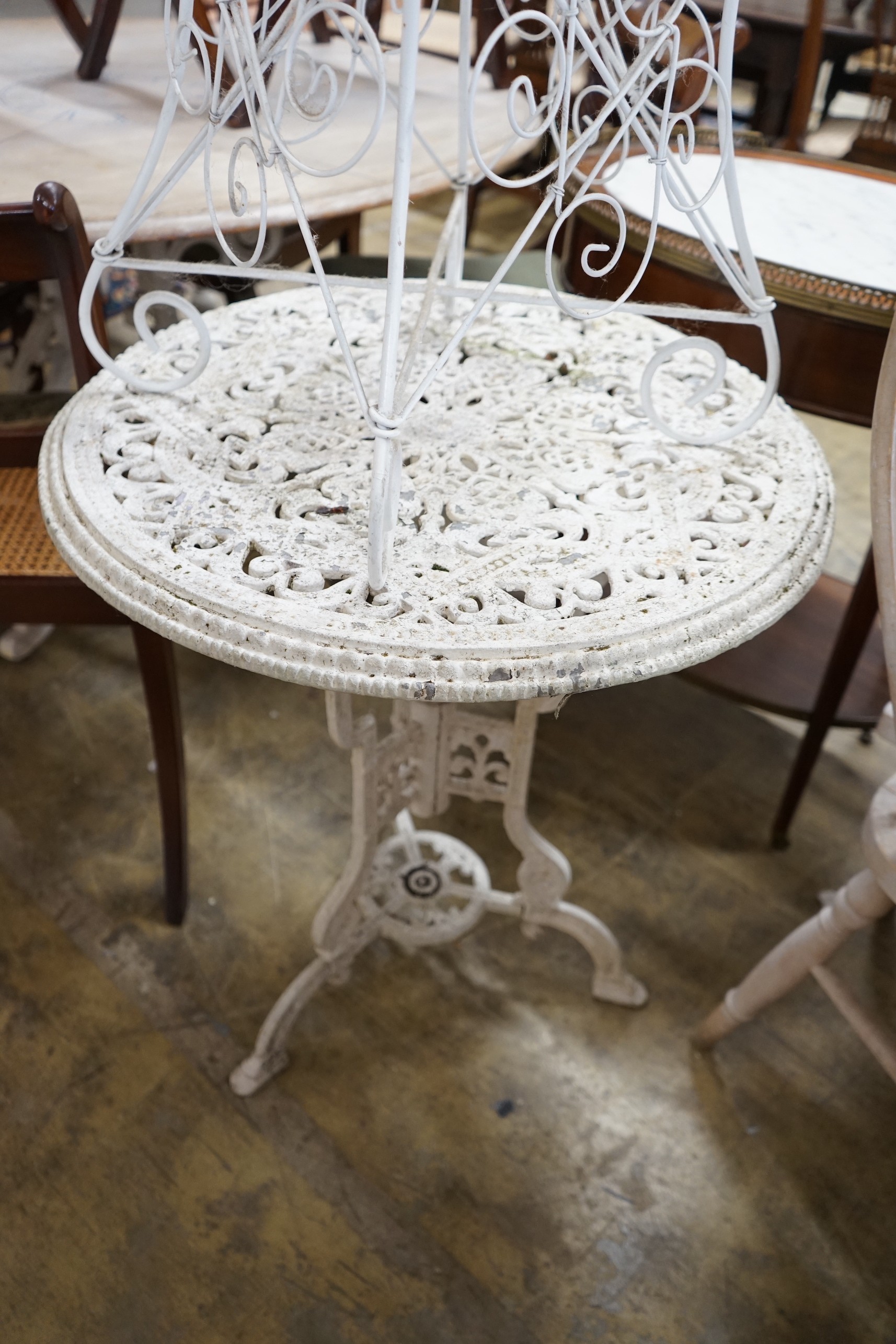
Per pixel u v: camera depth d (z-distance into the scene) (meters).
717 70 0.82
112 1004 1.31
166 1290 1.05
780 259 1.27
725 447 0.98
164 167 1.35
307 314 1.17
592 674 0.73
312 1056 1.27
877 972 1.41
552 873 1.24
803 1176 1.18
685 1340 1.04
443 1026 1.31
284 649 0.73
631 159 1.56
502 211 3.47
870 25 2.48
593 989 1.35
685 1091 1.25
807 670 1.57
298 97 0.68
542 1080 1.25
